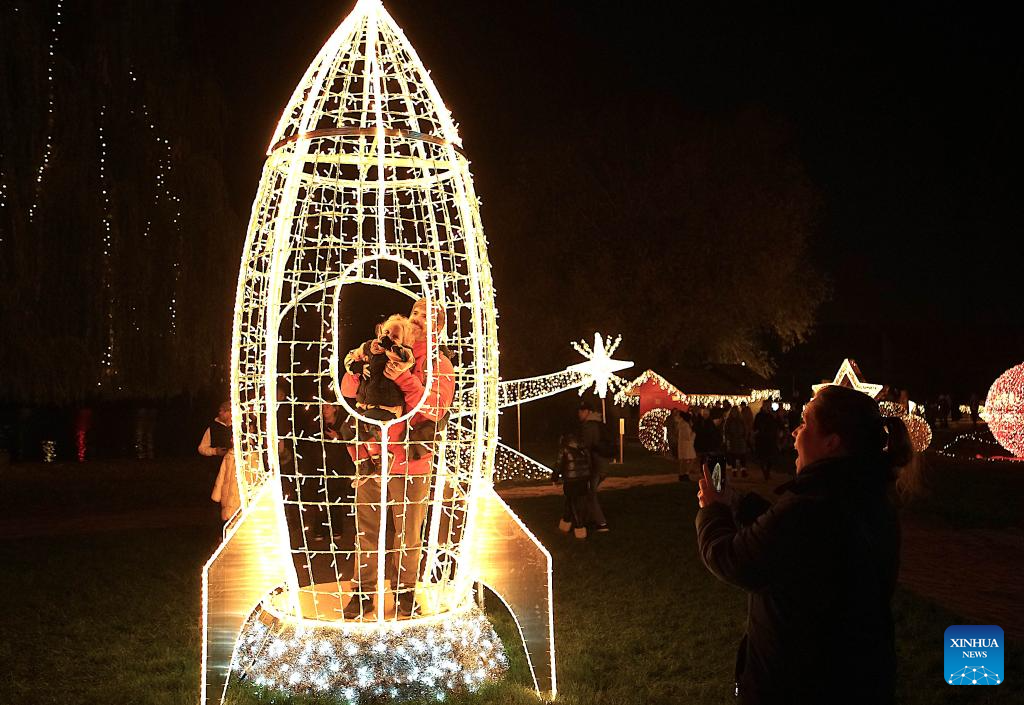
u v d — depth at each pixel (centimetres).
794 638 242
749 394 2658
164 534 1030
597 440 1010
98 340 1505
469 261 514
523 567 498
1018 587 753
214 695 459
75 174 1470
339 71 504
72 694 484
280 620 496
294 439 495
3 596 711
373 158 529
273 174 515
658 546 933
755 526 251
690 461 1664
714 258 2911
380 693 465
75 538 1003
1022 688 486
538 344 2964
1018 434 2223
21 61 1429
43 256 1446
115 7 1562
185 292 1566
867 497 248
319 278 593
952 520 1147
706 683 496
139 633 603
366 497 515
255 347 512
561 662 538
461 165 518
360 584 504
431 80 516
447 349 546
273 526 476
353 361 517
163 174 1566
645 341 2980
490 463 531
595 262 2889
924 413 3278
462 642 496
